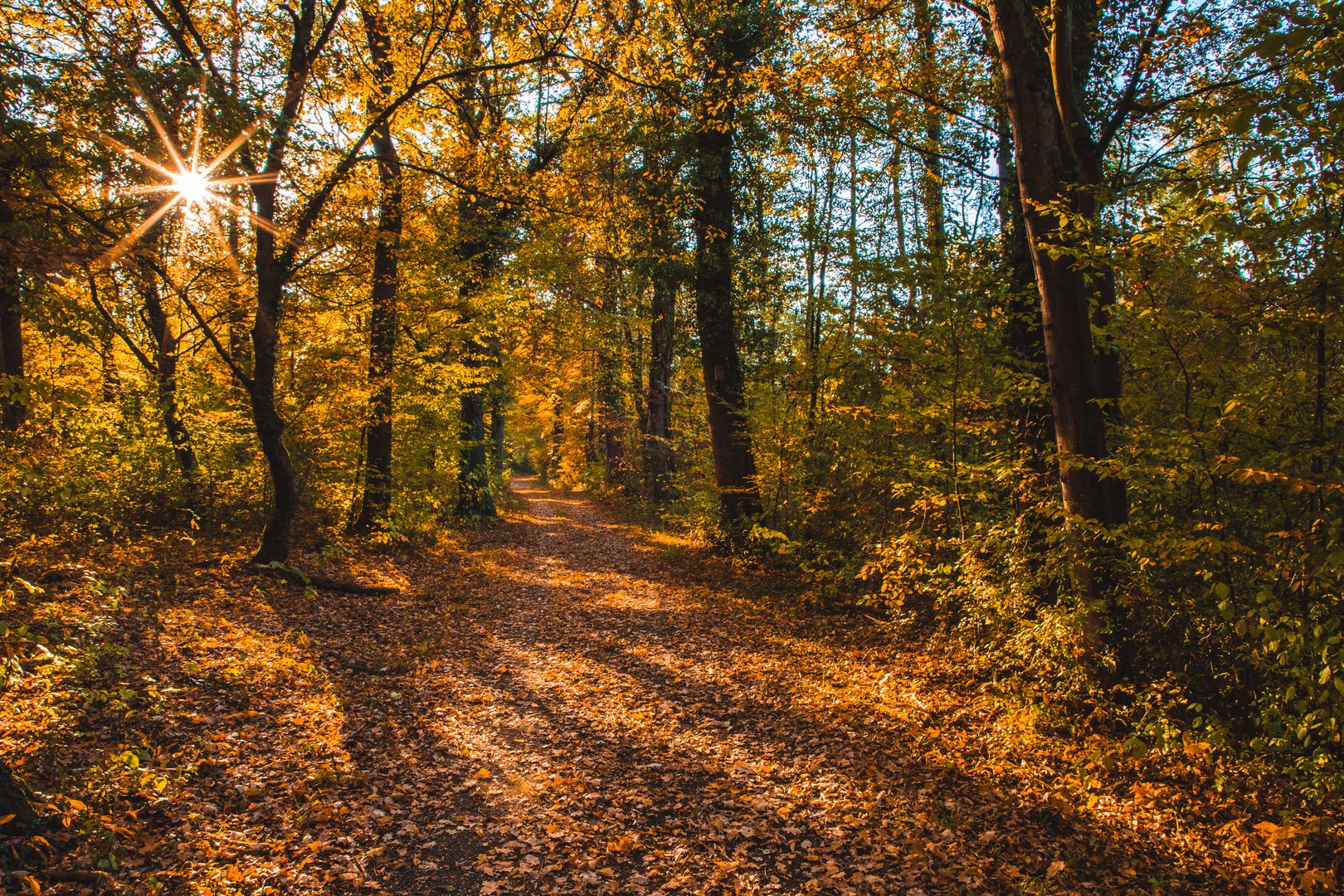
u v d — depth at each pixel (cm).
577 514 2758
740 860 445
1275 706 463
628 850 458
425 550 1509
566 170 1705
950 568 779
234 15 973
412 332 1452
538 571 1471
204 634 761
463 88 1272
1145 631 603
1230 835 450
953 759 575
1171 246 571
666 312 2253
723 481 1543
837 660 856
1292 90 408
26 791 391
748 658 879
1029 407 880
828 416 1192
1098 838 457
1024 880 411
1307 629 436
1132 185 835
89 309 976
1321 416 516
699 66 1329
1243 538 566
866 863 439
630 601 1198
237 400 1248
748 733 651
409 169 1220
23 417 1075
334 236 1048
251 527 1354
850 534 1245
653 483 2720
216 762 511
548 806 512
